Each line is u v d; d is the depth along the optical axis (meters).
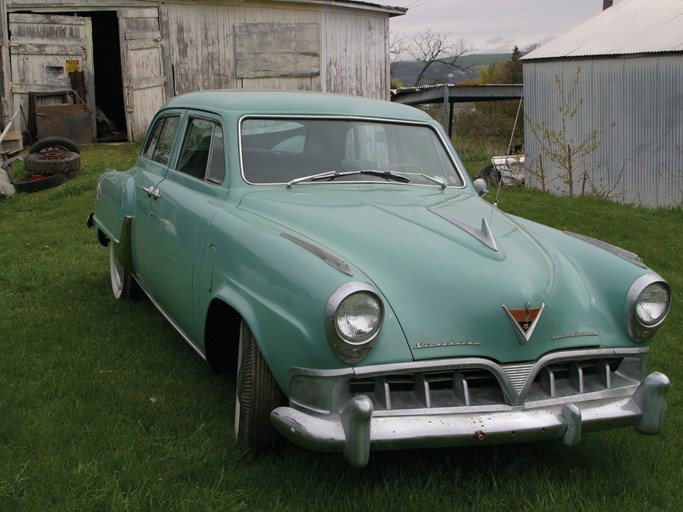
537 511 3.02
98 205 6.18
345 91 17.34
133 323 5.29
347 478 3.24
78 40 15.16
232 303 3.33
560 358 3.12
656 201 13.16
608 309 3.38
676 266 7.98
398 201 3.91
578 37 15.07
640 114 13.24
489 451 3.58
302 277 2.98
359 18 17.33
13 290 6.08
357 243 3.29
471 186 4.57
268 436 3.33
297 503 3.02
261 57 16.34
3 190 10.55
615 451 3.64
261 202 3.79
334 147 4.29
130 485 3.05
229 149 4.07
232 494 3.04
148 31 15.36
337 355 2.83
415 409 2.91
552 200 11.68
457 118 34.28
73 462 3.23
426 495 3.09
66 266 6.81
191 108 4.72
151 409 3.82
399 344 2.91
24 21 14.70
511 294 3.09
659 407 3.19
